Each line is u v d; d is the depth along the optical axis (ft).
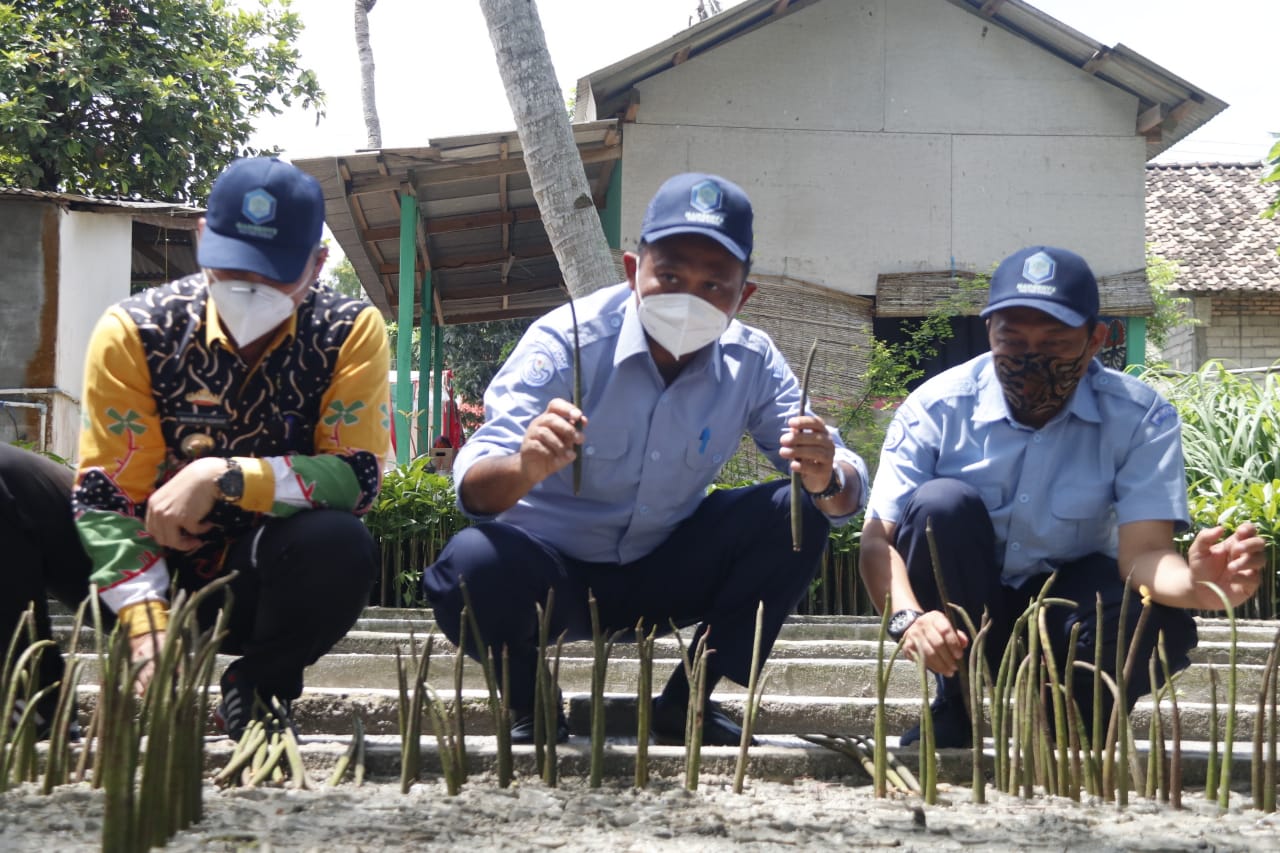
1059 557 9.97
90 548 8.65
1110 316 36.73
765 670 13.08
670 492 9.77
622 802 7.85
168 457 9.04
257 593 9.09
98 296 43.75
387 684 13.38
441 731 8.13
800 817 7.57
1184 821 7.70
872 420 30.81
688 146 35.68
